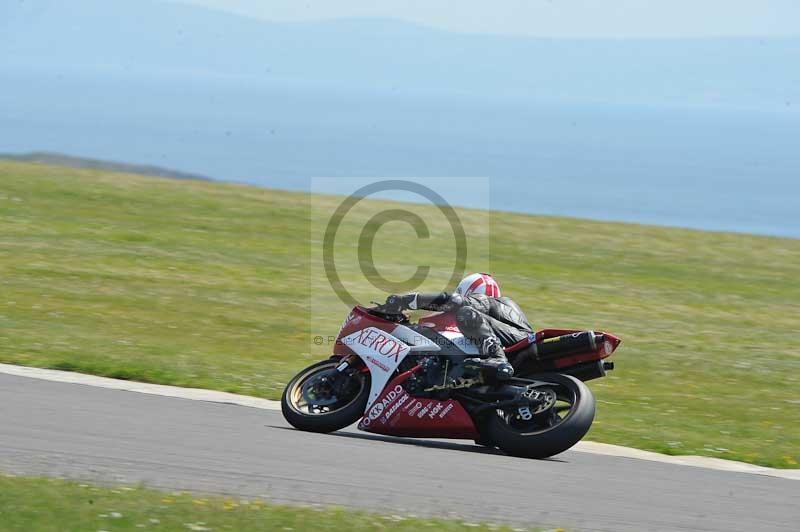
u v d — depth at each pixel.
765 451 36.59
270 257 81.31
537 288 77.31
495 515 24.72
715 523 25.67
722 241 104.38
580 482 29.14
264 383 42.84
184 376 42.16
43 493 23.22
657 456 34.66
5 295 61.16
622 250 96.88
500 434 31.91
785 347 63.78
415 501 25.62
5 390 36.31
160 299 64.06
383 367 33.53
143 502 23.19
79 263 73.50
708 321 70.94
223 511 22.88
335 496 25.55
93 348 46.59
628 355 58.09
